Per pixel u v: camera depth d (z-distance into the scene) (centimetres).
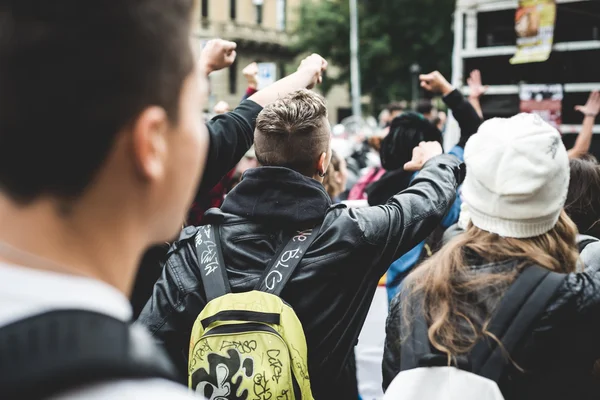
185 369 186
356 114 2994
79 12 55
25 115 54
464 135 353
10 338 49
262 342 165
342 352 180
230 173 402
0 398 47
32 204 56
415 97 3180
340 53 3378
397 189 348
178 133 63
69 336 50
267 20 3831
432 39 3159
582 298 138
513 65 528
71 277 56
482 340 138
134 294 225
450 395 136
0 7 54
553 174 149
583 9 491
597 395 143
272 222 184
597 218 251
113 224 59
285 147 190
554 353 138
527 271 144
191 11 64
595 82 500
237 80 3644
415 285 152
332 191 424
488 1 520
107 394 49
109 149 57
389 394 141
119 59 56
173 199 65
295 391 164
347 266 177
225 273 181
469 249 151
